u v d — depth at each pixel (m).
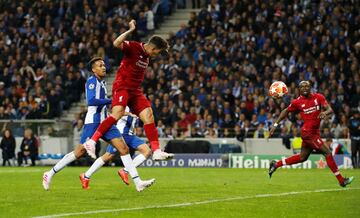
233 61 65.56
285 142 58.09
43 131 64.44
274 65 64.00
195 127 61.81
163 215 22.00
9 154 62.16
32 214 21.97
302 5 68.25
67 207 23.83
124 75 26.38
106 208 23.66
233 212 22.94
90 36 72.88
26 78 71.81
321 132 56.97
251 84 62.72
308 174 45.12
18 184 34.34
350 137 56.38
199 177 42.19
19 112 67.94
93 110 30.12
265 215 22.33
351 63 61.94
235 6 69.50
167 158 26.23
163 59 68.06
